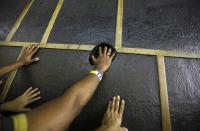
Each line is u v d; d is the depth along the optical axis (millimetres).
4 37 1738
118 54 1469
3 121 635
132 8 1753
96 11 1782
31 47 1563
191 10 1676
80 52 1529
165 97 1272
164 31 1568
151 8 1730
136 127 1193
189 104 1239
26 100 1274
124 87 1338
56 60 1516
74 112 933
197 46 1464
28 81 1438
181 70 1363
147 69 1390
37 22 1798
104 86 1348
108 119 1060
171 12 1683
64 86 1391
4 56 1612
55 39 1636
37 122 730
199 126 1161
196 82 1312
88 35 1620
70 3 1897
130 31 1596
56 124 794
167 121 1191
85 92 1028
